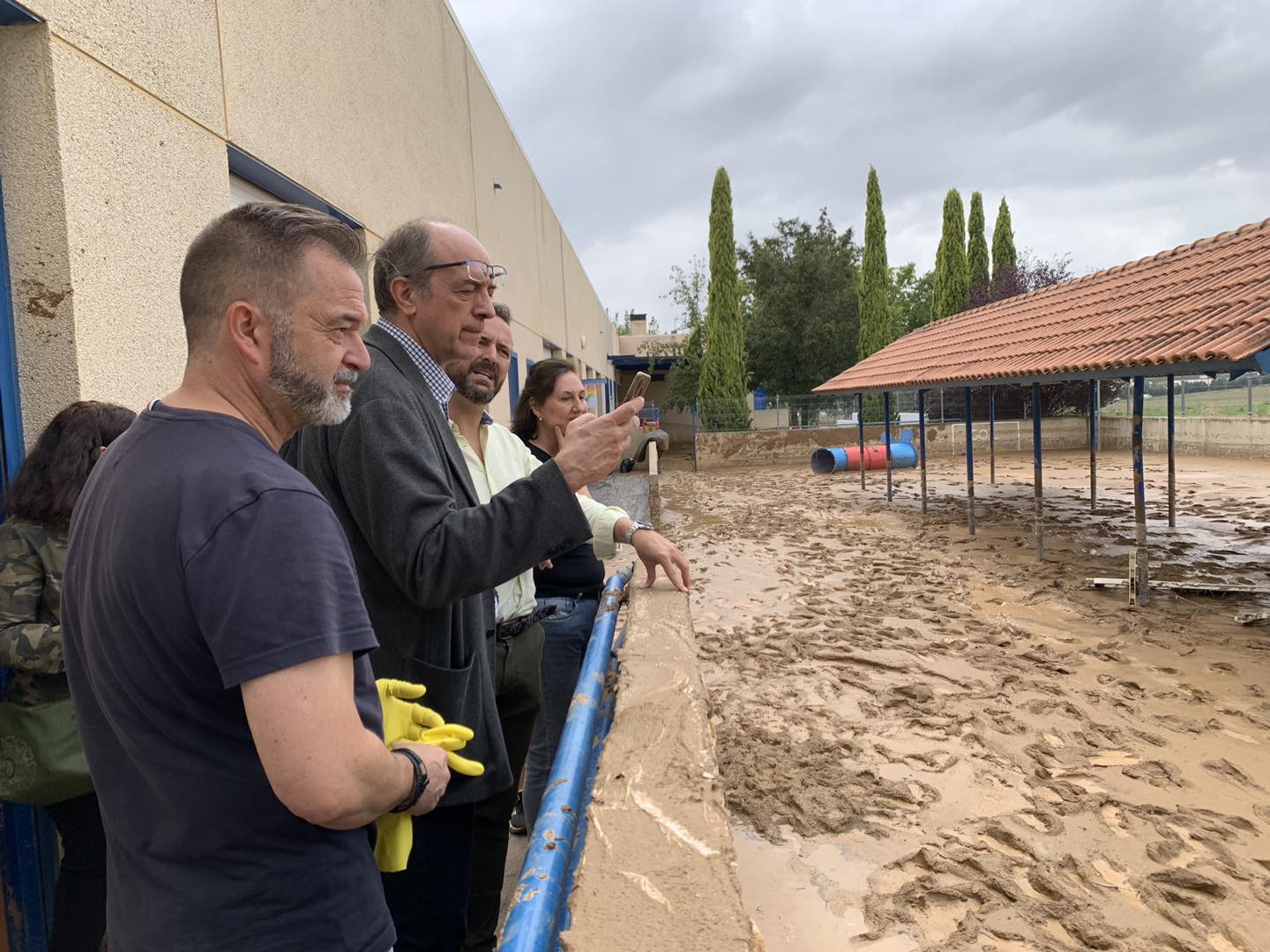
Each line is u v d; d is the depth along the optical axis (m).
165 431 1.22
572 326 21.06
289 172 4.36
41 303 2.58
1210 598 6.70
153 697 1.15
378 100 5.94
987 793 3.45
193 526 1.11
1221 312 6.46
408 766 1.31
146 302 3.01
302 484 1.20
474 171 9.56
